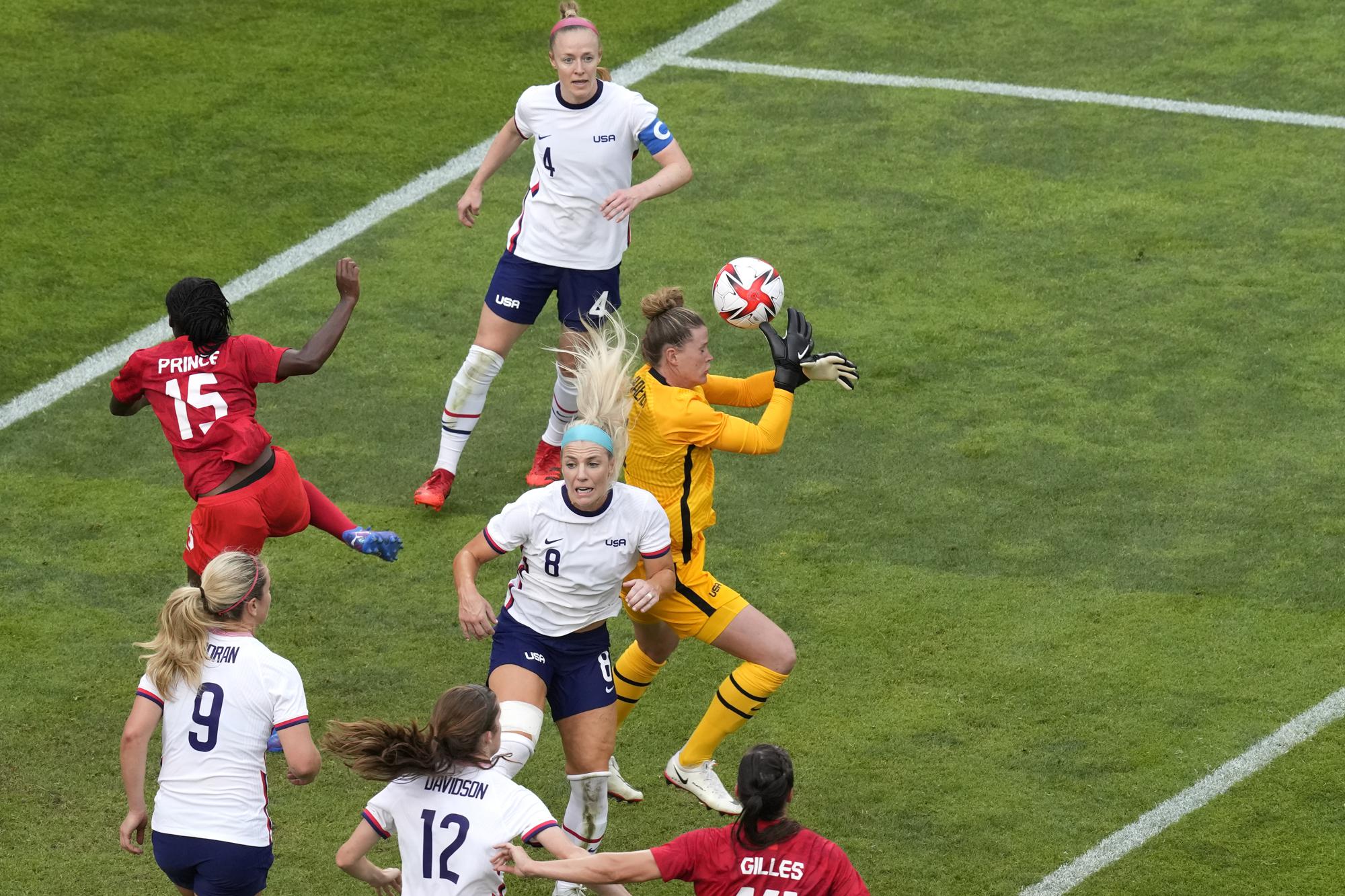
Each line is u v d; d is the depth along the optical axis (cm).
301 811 2534
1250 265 4100
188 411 2625
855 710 2738
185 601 2041
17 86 5131
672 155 3238
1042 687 2778
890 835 2459
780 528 3244
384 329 4009
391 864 2434
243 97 5088
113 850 2453
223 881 2038
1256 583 3019
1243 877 2353
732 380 2602
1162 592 3006
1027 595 3017
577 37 3209
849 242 4291
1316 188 4428
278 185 4650
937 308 3991
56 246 4362
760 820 1848
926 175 4594
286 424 3641
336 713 2755
